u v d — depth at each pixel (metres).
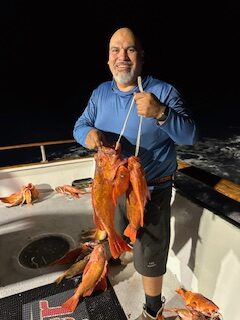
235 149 13.90
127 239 2.15
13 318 2.08
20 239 2.94
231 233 1.90
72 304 2.15
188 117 1.64
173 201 2.51
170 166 1.96
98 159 1.58
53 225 3.16
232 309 1.91
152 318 2.06
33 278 2.44
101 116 2.01
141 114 1.47
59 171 3.80
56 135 17.12
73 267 2.46
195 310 2.06
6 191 3.62
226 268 1.94
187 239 2.34
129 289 2.36
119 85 1.91
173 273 2.55
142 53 1.84
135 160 1.54
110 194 1.52
